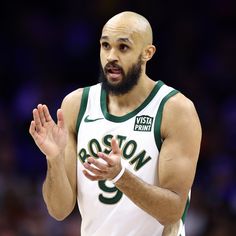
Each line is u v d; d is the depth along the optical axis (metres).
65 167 15.92
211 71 37.22
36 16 38.66
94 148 15.77
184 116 15.49
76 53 37.91
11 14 38.47
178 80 36.72
